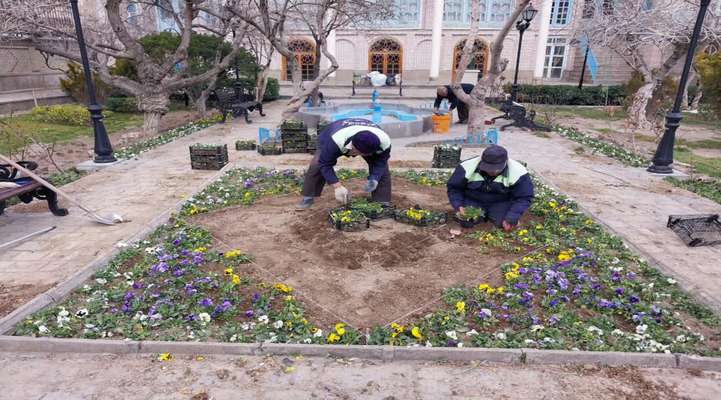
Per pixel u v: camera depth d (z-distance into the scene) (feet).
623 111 62.08
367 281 13.80
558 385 9.84
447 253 15.61
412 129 40.11
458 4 99.09
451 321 11.68
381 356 10.65
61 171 27.96
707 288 13.74
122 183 24.88
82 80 56.34
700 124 51.11
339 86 99.45
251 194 21.86
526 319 11.75
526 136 41.81
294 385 9.84
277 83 77.10
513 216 17.07
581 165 30.04
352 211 17.81
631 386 9.82
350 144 16.66
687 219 18.26
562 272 14.12
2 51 56.13
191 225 18.10
